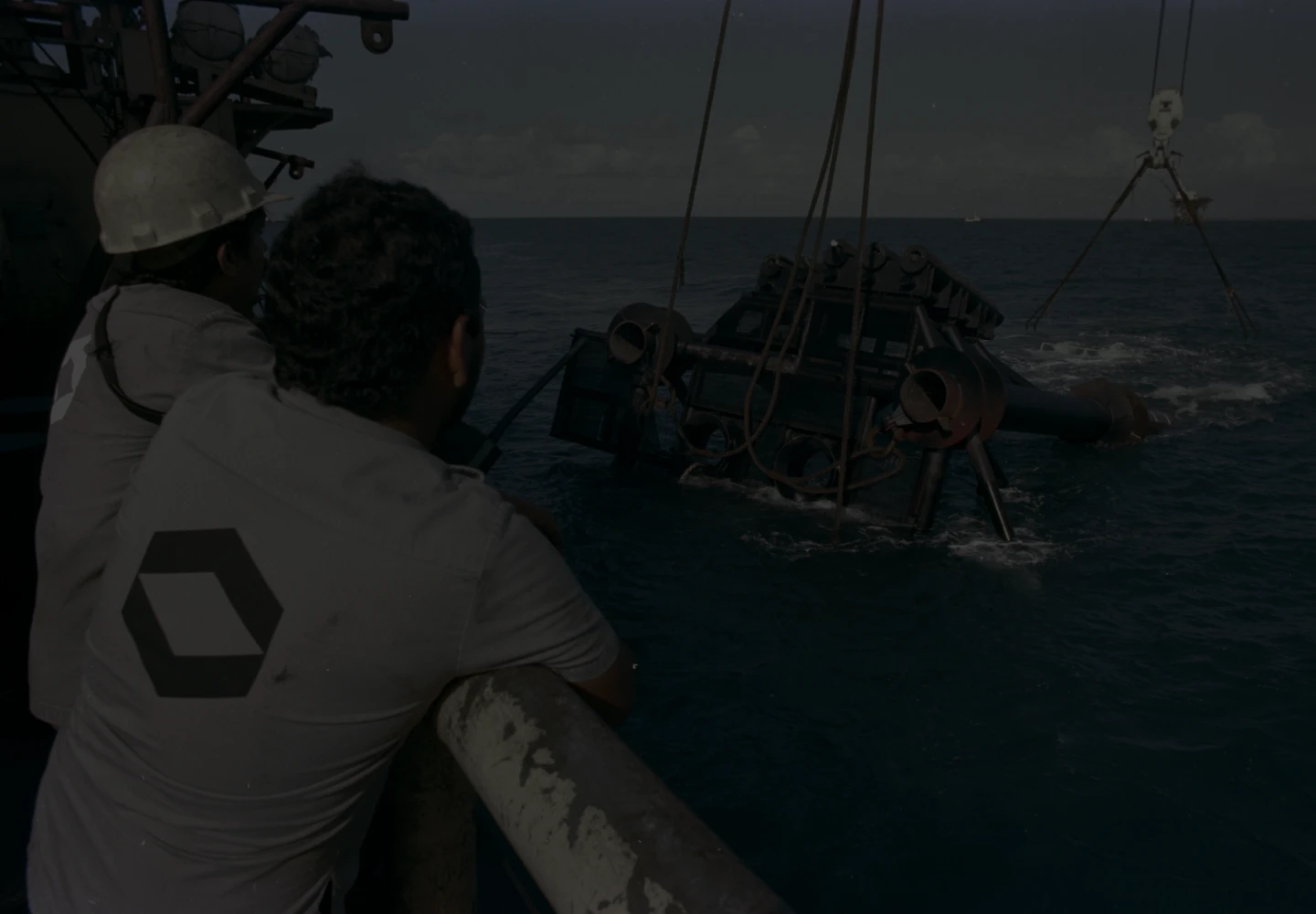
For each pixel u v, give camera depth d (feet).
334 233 3.80
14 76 25.71
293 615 3.52
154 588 3.77
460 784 4.41
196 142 6.27
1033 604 29.76
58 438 5.68
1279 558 33.55
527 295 140.77
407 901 4.56
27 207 26.08
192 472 3.90
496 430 39.17
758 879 2.83
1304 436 51.26
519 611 3.69
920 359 35.40
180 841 3.71
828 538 35.88
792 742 21.79
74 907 3.91
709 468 43.04
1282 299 129.80
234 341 5.89
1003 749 21.38
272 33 12.35
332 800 3.77
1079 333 96.32
